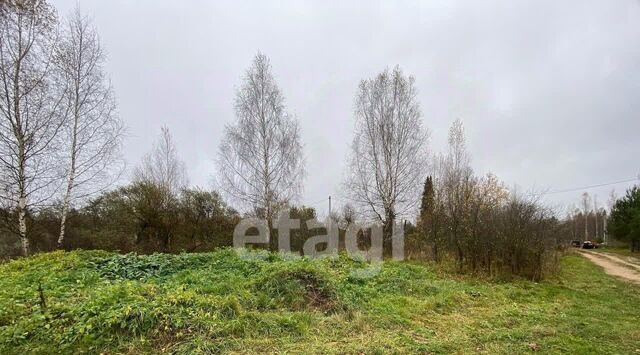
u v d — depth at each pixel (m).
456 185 19.50
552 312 8.26
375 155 20.83
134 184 17.28
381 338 5.78
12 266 9.60
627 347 6.06
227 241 17.25
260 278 7.93
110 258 9.95
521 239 13.58
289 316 6.33
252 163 18.83
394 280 10.12
